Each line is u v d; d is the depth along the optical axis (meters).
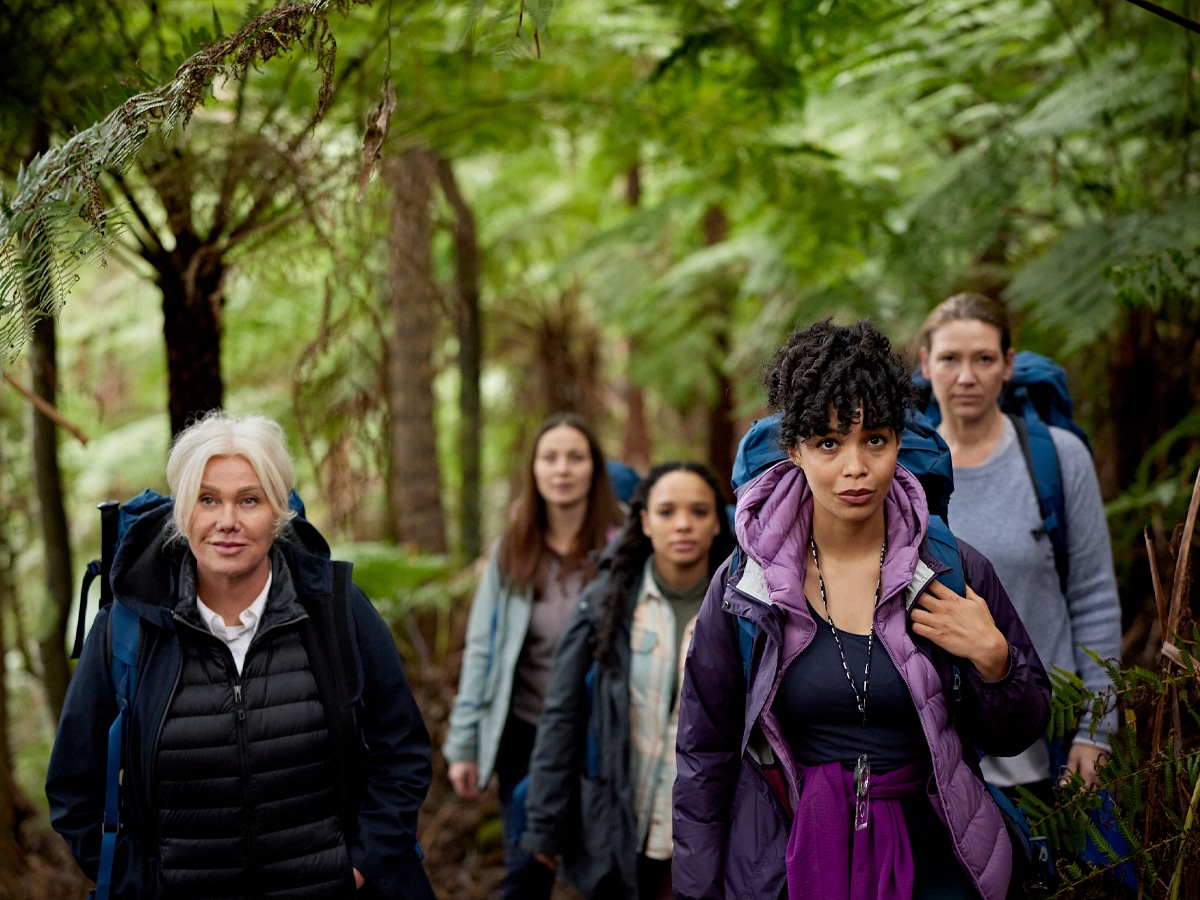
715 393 7.79
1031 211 5.16
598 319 8.31
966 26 4.53
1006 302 4.18
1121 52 3.97
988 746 1.88
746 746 1.88
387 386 3.79
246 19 2.68
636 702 2.87
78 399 8.15
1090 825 1.92
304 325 7.63
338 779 2.15
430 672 5.07
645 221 6.12
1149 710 2.49
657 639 2.88
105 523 2.16
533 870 3.38
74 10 3.21
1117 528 3.93
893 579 1.79
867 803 1.82
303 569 2.25
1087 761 2.44
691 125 4.56
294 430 6.58
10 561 5.18
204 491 2.07
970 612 1.78
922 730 1.83
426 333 5.89
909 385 1.74
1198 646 1.94
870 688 1.81
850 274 5.66
